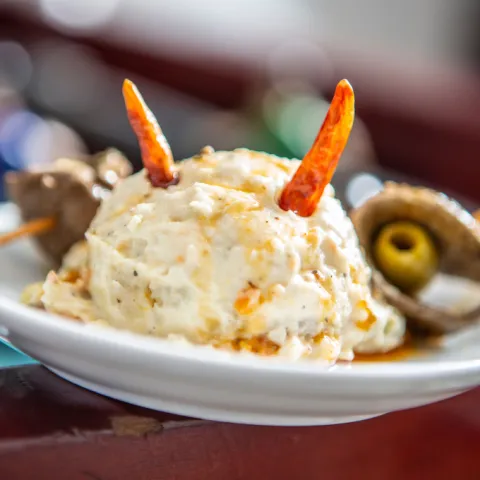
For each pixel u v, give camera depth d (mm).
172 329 324
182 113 779
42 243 402
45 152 565
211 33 1426
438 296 398
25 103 753
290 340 323
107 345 290
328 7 1636
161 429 312
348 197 449
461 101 1152
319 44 1370
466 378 304
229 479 320
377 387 293
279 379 288
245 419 307
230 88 1266
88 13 1440
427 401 306
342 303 335
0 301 304
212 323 322
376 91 1148
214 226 326
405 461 345
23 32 1370
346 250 342
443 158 1048
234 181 338
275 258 323
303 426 325
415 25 1602
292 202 335
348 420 316
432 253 389
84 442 308
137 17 1478
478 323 376
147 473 312
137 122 337
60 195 399
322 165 331
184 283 323
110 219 343
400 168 1067
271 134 652
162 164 340
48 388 320
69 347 293
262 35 1461
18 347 310
